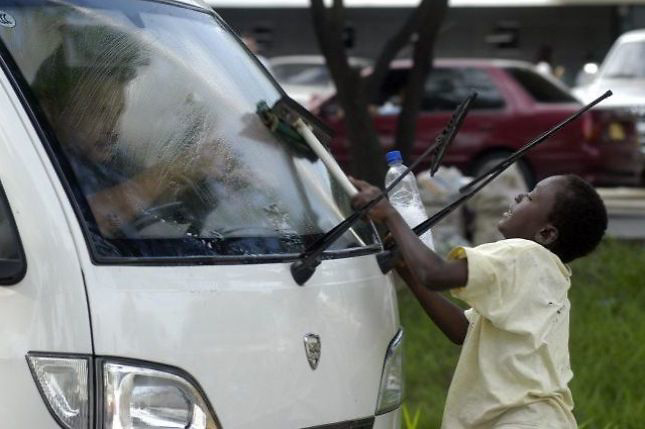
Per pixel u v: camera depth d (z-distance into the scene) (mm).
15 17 6332
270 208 6523
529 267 6375
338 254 6590
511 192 16922
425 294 7098
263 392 5824
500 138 26219
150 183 6086
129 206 5863
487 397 6398
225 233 6156
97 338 5398
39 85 6059
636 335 13328
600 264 17109
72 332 5379
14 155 5621
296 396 5957
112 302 5469
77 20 6605
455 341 7137
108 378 5398
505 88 26422
